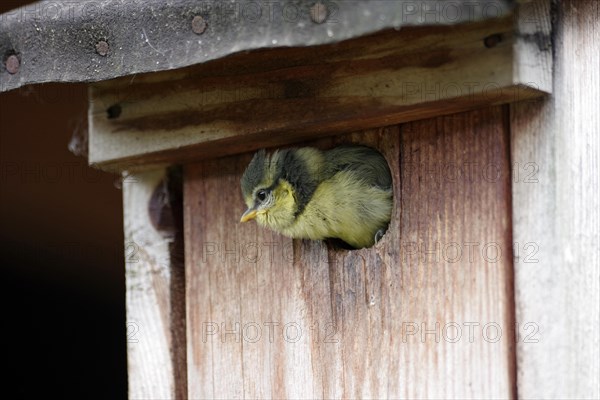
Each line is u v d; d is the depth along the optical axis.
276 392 3.57
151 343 3.83
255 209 3.54
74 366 5.33
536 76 3.00
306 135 3.49
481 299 3.17
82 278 5.17
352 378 3.42
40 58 3.21
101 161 3.70
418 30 3.03
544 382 3.02
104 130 3.69
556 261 3.02
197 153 3.65
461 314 3.21
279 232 3.58
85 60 3.13
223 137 3.46
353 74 3.22
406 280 3.32
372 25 2.66
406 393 3.30
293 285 3.56
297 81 3.33
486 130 3.18
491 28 2.98
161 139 3.57
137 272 3.88
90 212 5.00
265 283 3.62
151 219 3.86
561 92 3.06
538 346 3.04
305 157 3.53
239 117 3.43
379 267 3.39
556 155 3.04
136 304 3.87
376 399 3.37
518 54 2.95
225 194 3.73
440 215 3.27
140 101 3.62
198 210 3.77
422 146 3.31
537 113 3.08
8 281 5.07
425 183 3.30
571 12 3.12
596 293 3.12
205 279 3.74
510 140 3.14
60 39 3.18
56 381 5.30
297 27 2.78
